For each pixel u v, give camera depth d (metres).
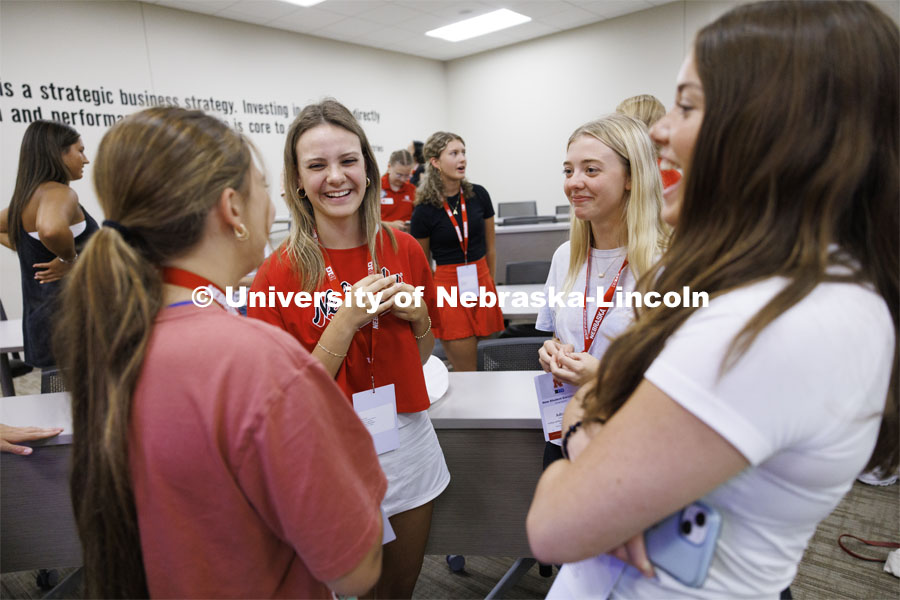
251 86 6.28
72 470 0.59
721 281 0.48
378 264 1.14
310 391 0.56
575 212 1.22
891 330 0.48
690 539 0.52
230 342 0.54
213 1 5.40
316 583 0.65
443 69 8.88
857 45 0.44
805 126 0.45
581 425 0.64
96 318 0.54
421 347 1.22
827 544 1.84
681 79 0.53
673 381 0.46
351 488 0.60
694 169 0.52
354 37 7.08
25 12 4.50
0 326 2.74
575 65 7.55
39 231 2.01
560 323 1.32
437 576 1.80
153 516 0.54
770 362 0.43
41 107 4.63
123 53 5.14
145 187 0.54
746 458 0.44
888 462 0.57
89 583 0.58
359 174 1.05
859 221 0.49
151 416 0.53
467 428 1.29
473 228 2.76
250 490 0.54
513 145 8.44
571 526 0.50
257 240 0.65
